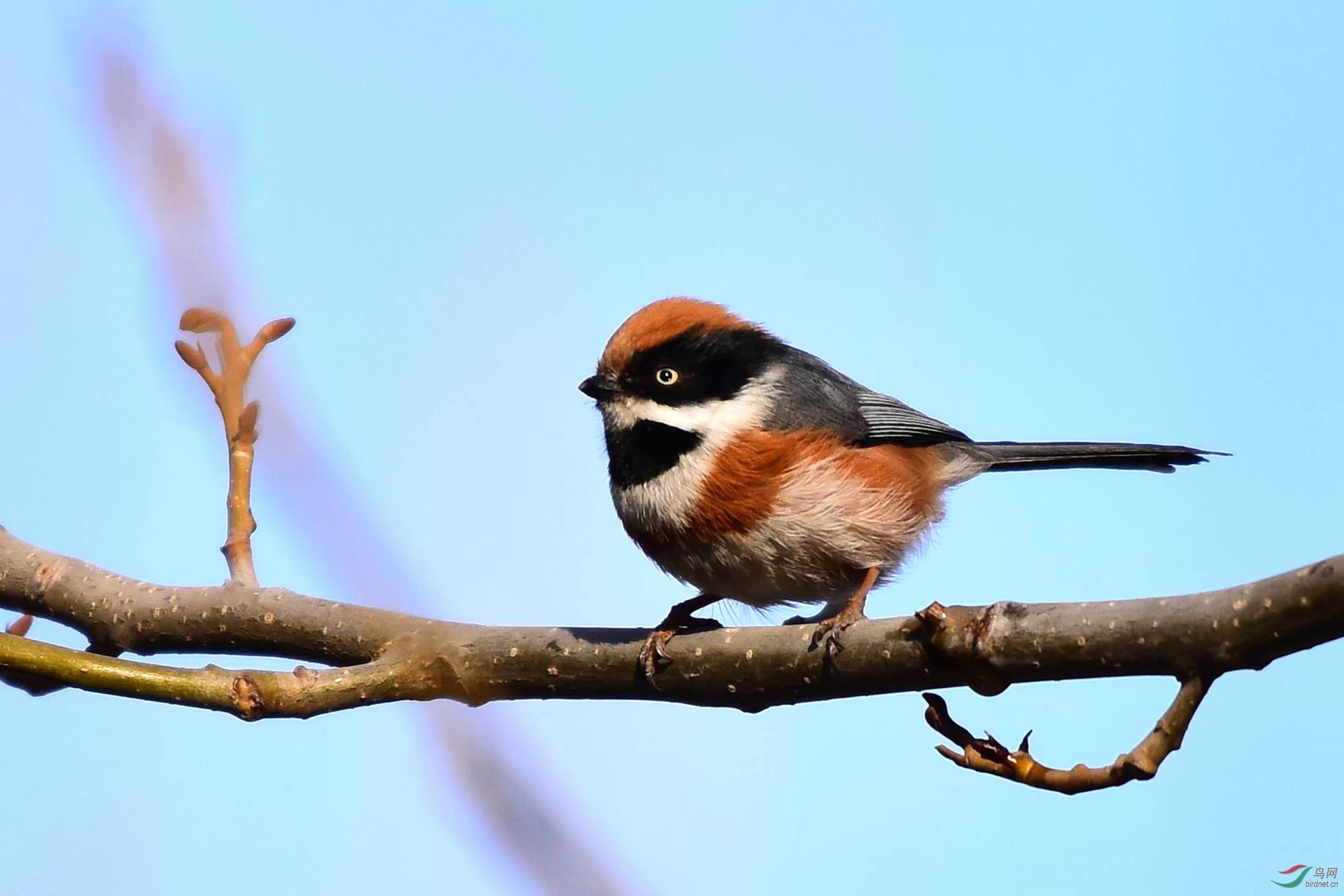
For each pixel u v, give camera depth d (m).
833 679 9.39
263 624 10.23
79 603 10.68
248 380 10.17
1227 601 7.75
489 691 10.18
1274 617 7.55
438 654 9.71
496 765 6.45
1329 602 7.38
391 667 9.52
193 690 8.79
